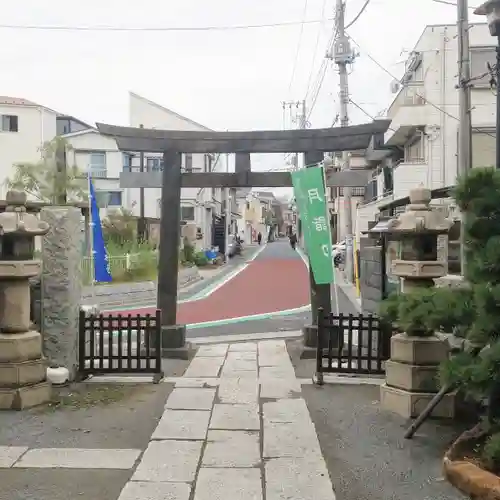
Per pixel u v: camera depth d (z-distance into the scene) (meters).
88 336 8.20
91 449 4.93
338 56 19.05
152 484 4.22
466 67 10.11
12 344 6.14
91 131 32.78
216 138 9.11
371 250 9.00
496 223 4.28
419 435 5.31
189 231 36.31
